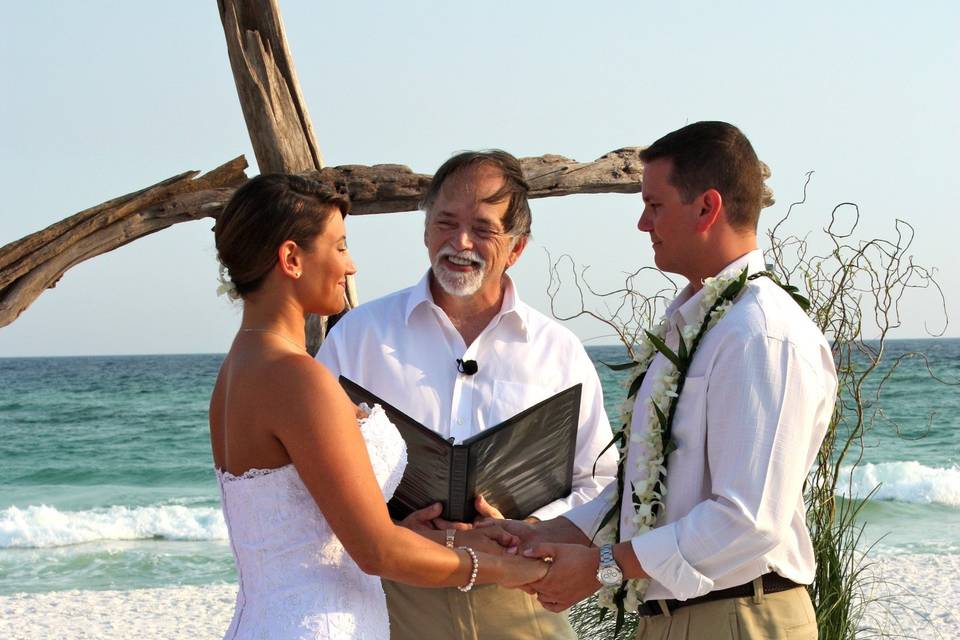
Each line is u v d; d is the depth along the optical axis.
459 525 2.90
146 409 40.59
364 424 2.42
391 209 5.84
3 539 14.41
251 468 2.27
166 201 5.71
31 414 39.53
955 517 14.97
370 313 3.35
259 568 2.27
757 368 2.29
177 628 9.23
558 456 3.09
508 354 3.29
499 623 3.05
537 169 5.90
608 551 2.44
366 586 2.38
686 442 2.43
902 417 29.17
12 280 5.56
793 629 2.38
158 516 15.52
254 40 5.64
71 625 9.34
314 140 5.83
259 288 2.34
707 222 2.48
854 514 4.19
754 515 2.25
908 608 8.91
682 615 2.43
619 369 2.82
